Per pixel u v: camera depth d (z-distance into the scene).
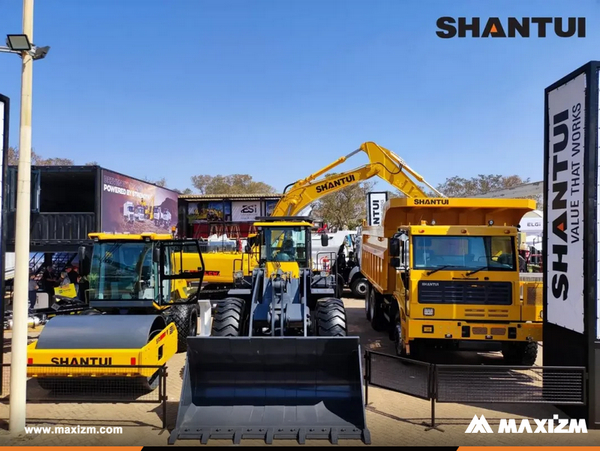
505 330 7.54
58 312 9.18
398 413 6.29
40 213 15.51
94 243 8.73
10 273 16.03
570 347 6.11
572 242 6.09
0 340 6.69
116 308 8.68
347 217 39.03
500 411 6.38
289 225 10.36
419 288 7.77
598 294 5.74
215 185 54.00
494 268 7.82
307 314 7.68
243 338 5.80
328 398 5.80
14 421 5.57
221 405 5.77
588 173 5.78
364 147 14.41
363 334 11.34
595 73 5.79
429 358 9.23
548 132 6.71
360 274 17.83
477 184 48.50
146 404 6.59
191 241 9.45
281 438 5.30
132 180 18.94
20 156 5.58
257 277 8.58
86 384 6.71
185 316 9.34
